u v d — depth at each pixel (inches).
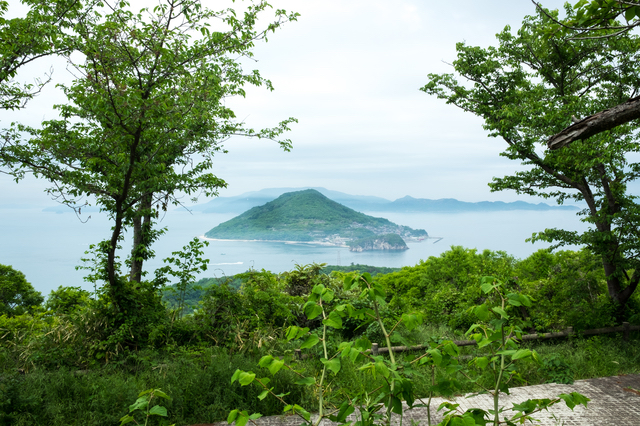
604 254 317.1
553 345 272.2
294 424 163.9
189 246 267.0
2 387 164.2
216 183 304.0
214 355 217.8
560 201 371.6
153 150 236.8
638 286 366.0
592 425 159.8
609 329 287.7
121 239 244.4
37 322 293.6
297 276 373.1
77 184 219.1
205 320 257.0
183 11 223.8
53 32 208.8
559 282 329.1
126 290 244.5
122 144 220.8
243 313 269.6
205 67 273.3
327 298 72.7
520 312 297.4
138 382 187.6
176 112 227.3
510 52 365.4
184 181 284.7
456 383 75.1
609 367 236.5
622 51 315.9
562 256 374.9
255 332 245.4
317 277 367.9
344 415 71.1
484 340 76.0
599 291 346.9
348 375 200.2
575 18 132.9
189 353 215.9
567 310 303.7
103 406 167.5
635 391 197.3
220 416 174.2
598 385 206.1
